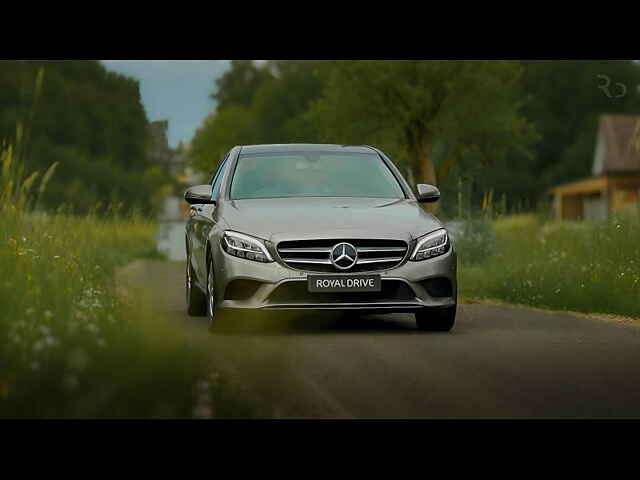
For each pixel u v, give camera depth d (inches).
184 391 361.1
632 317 840.9
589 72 6038.4
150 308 456.8
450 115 3506.4
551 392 463.8
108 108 4215.1
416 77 3422.7
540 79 6156.5
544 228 1503.4
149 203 3489.2
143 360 363.3
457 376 507.5
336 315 821.2
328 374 510.3
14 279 542.0
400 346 622.8
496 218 1533.0
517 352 598.5
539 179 6043.3
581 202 4886.8
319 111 3590.1
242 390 414.0
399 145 3442.4
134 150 4136.3
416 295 681.6
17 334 413.7
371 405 428.5
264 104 6353.3
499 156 3634.4
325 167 781.9
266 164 781.3
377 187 769.6
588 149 5851.4
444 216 1566.2
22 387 350.3
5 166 748.6
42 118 4010.8
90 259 894.4
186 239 888.9
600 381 494.0
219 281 682.8
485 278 1107.9
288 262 671.8
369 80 3403.1
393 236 682.2
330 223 685.9
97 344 395.9
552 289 944.3
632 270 946.1
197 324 780.6
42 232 789.2
